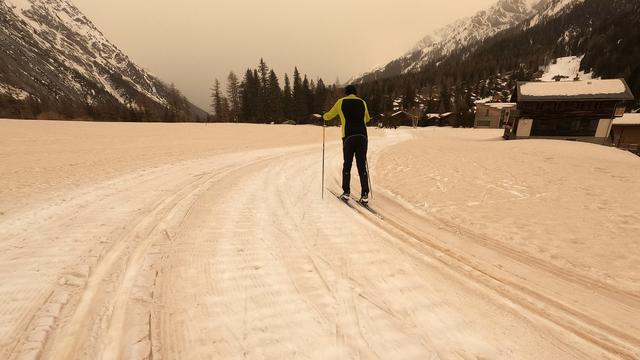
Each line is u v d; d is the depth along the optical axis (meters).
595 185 5.63
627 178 6.30
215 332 1.74
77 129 21.09
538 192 5.15
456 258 2.81
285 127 35.97
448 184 5.83
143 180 6.04
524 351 1.68
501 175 6.60
